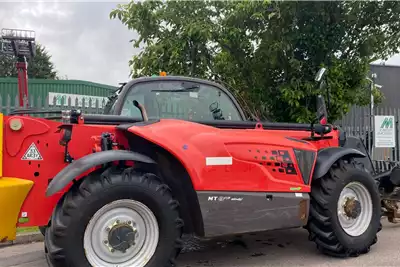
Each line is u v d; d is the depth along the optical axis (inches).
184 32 307.4
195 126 147.9
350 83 322.3
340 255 168.9
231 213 144.2
